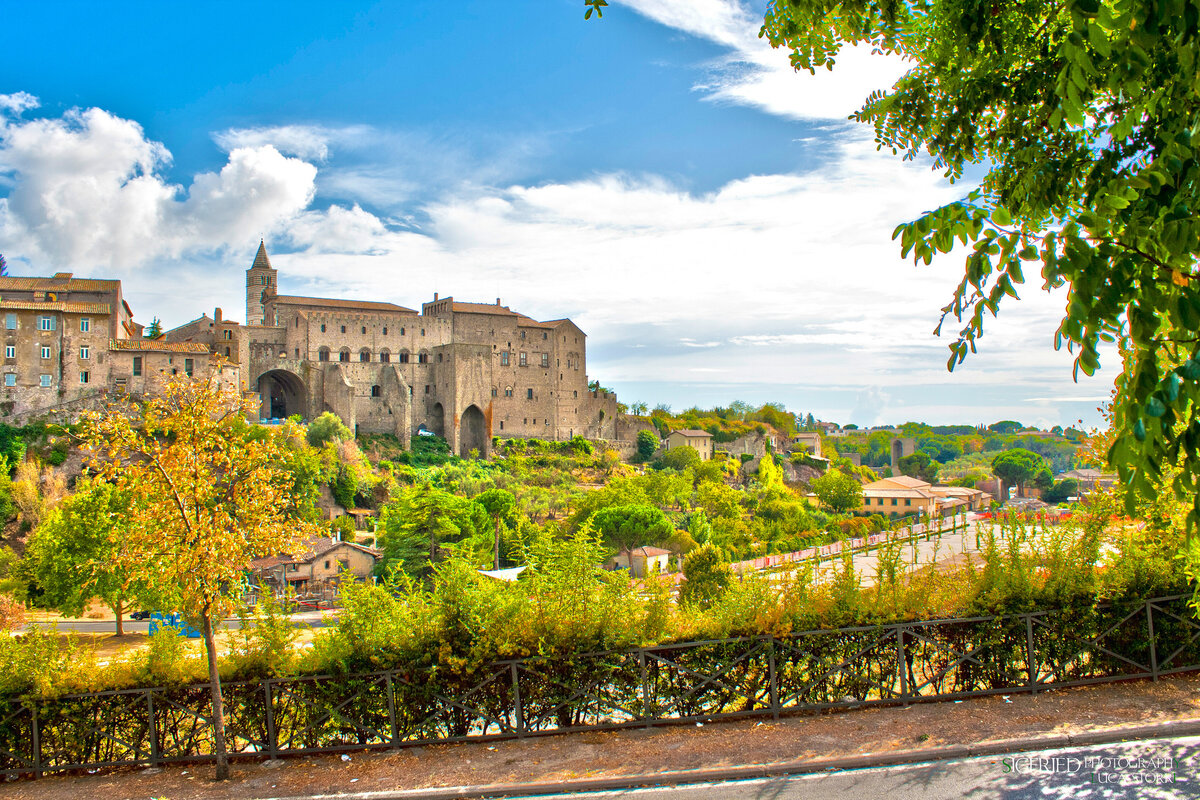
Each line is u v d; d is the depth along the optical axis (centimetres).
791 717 1400
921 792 1080
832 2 1020
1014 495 15650
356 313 11469
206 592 1337
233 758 1409
